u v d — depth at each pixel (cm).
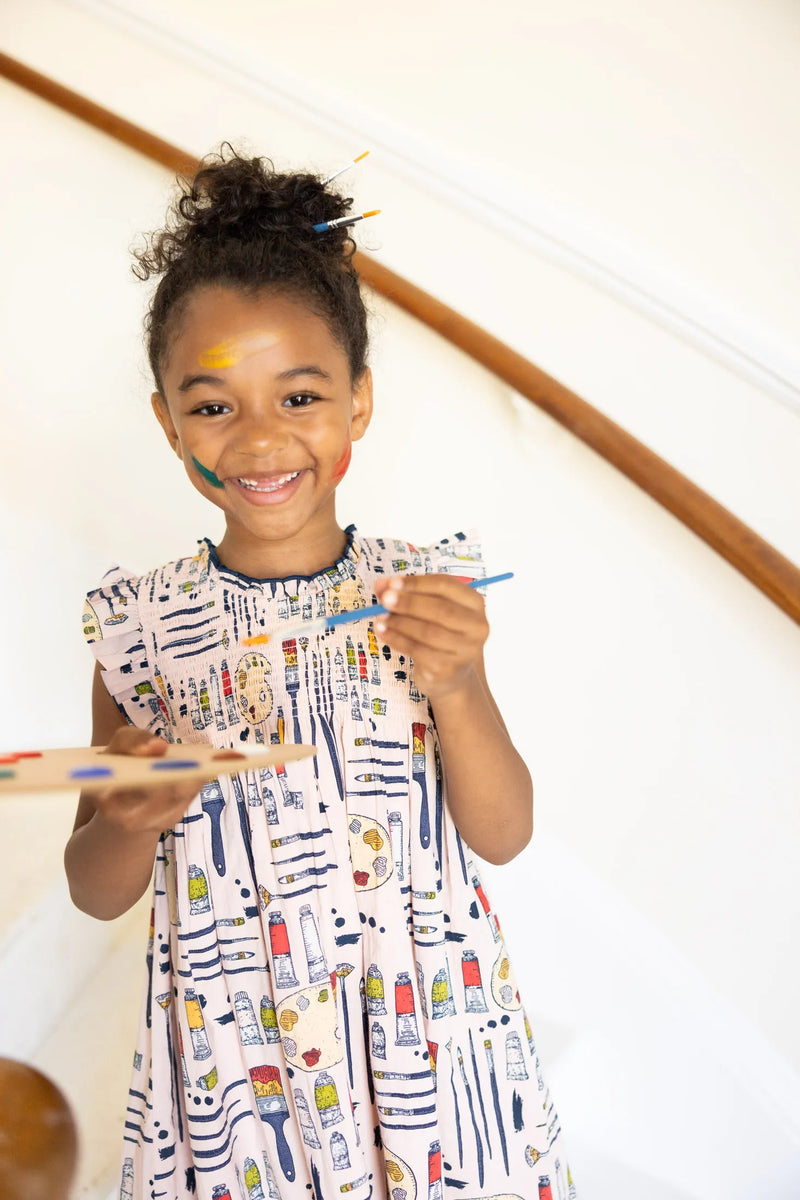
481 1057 89
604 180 152
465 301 161
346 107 163
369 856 88
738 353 146
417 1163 82
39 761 65
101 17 173
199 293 88
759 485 147
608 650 157
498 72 157
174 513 173
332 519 96
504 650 162
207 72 169
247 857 88
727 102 147
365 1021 87
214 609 93
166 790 71
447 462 163
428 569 98
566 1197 96
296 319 88
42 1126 46
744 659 150
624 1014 160
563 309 156
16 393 175
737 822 153
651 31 150
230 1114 86
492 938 92
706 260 148
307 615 92
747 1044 155
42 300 175
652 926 158
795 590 133
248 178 92
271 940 86
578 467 157
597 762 159
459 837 93
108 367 173
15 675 170
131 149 163
